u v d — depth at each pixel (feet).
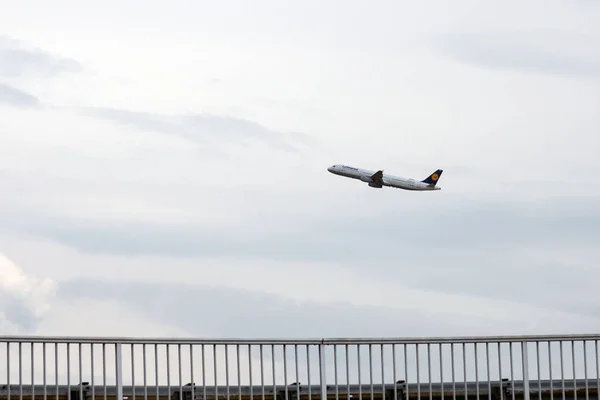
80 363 371.15
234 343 385.70
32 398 369.50
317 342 392.88
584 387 433.07
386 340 396.78
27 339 364.17
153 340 377.91
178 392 403.13
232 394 412.98
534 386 431.84
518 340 403.75
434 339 399.44
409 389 415.44
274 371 388.78
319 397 416.46
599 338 408.46
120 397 373.20
